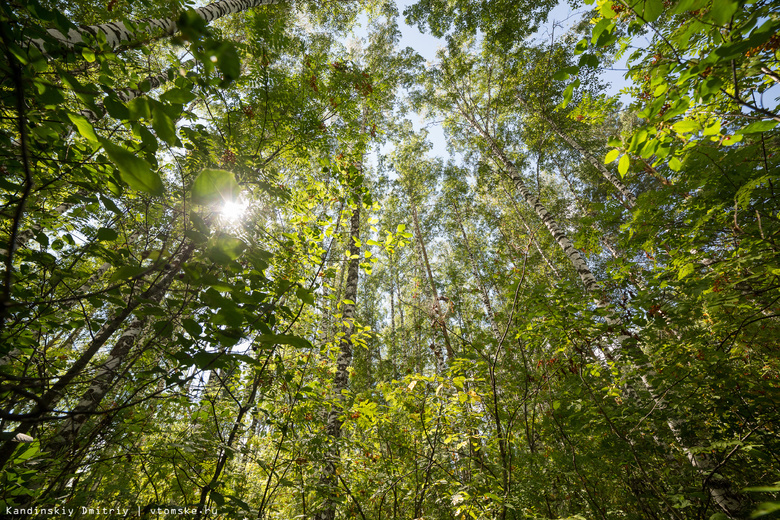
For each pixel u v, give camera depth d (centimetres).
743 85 160
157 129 58
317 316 284
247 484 307
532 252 831
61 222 178
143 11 248
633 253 318
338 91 395
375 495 267
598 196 1073
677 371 250
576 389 286
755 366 273
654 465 263
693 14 115
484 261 1035
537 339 295
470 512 226
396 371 992
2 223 130
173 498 246
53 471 164
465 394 265
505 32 778
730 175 212
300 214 296
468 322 820
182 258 114
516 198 991
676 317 246
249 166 251
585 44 124
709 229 234
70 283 167
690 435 246
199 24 44
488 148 877
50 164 121
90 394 177
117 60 110
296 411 266
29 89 77
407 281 1285
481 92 893
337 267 282
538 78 726
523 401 292
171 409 277
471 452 292
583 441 303
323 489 250
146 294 101
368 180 995
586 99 371
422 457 290
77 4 266
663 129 142
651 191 255
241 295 66
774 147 195
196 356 68
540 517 220
